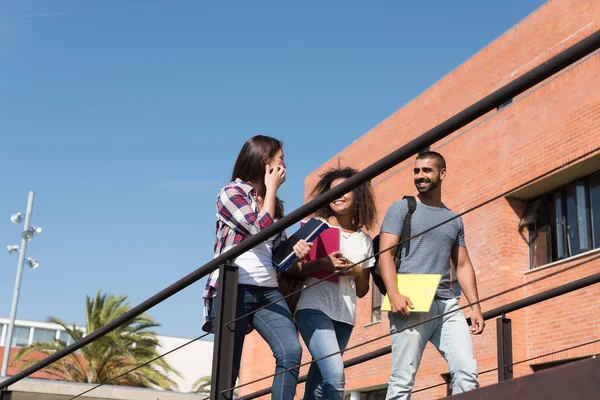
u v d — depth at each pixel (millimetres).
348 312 3854
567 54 2094
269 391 4566
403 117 17359
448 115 15938
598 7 12609
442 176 4066
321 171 20062
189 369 45750
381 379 15000
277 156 3820
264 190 3918
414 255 3855
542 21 13828
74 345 4609
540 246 12883
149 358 30984
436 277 3691
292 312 3900
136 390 21391
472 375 3691
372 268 4004
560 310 11852
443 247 3891
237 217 3615
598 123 11773
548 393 2340
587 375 2221
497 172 13609
